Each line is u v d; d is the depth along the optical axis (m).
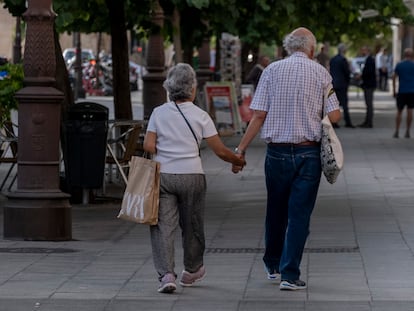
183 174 16.59
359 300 16.08
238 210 27.23
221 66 58.19
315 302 15.96
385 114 72.44
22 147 22.59
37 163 22.59
